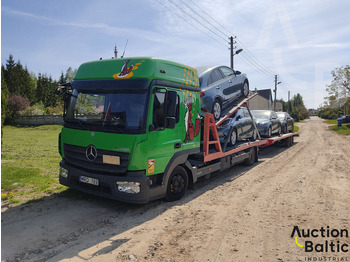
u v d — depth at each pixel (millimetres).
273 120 14039
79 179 5262
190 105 6090
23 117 38875
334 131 30031
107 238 4117
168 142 5359
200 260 3510
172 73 5496
